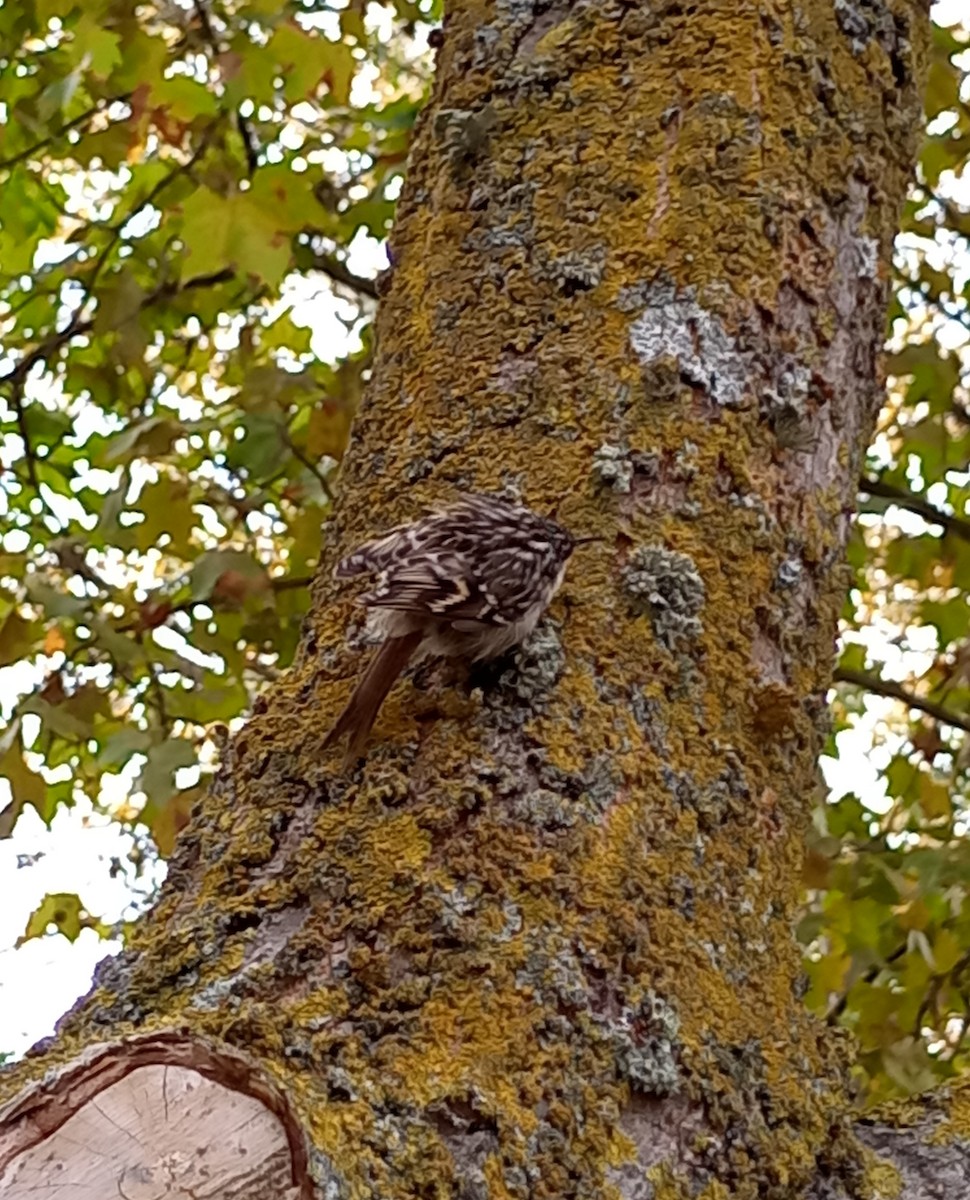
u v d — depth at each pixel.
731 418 2.24
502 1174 1.56
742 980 1.88
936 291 5.14
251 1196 1.35
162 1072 1.42
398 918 1.74
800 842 2.10
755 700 2.09
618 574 2.11
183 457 4.65
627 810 1.90
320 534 4.50
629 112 2.49
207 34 4.39
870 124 2.54
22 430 4.82
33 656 4.22
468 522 2.06
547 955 1.73
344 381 4.43
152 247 4.95
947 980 4.46
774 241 2.37
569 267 2.37
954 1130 2.00
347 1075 1.54
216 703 4.17
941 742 4.87
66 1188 1.35
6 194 4.99
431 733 1.95
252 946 1.75
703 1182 1.72
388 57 5.26
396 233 2.62
